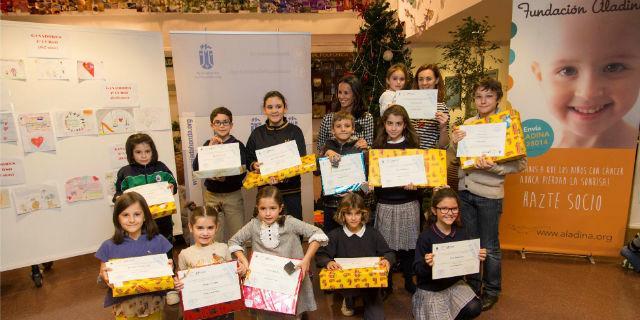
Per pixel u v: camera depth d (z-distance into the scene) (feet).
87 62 9.16
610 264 9.57
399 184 7.16
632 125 8.74
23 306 8.42
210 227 6.34
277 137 8.55
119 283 5.50
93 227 9.75
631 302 7.82
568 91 8.95
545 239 9.77
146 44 9.90
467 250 6.03
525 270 9.34
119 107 9.68
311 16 15.61
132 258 5.70
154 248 6.30
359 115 8.73
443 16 11.80
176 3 14.75
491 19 12.44
